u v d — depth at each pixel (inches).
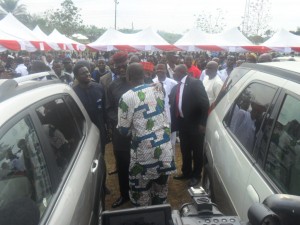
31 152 68.5
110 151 246.8
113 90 153.8
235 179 86.9
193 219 50.4
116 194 175.2
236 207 82.4
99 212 112.0
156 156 119.3
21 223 55.8
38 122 76.5
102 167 127.6
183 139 183.5
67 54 1022.4
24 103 73.2
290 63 99.3
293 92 74.5
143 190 125.5
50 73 121.0
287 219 41.5
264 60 228.7
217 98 142.7
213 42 639.8
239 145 94.3
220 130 116.6
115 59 153.3
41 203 64.5
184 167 190.7
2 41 381.4
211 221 49.4
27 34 448.8
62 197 72.1
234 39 654.5
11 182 59.1
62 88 113.6
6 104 66.4
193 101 173.5
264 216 40.3
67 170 83.7
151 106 120.1
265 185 70.4
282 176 67.5
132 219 54.2
